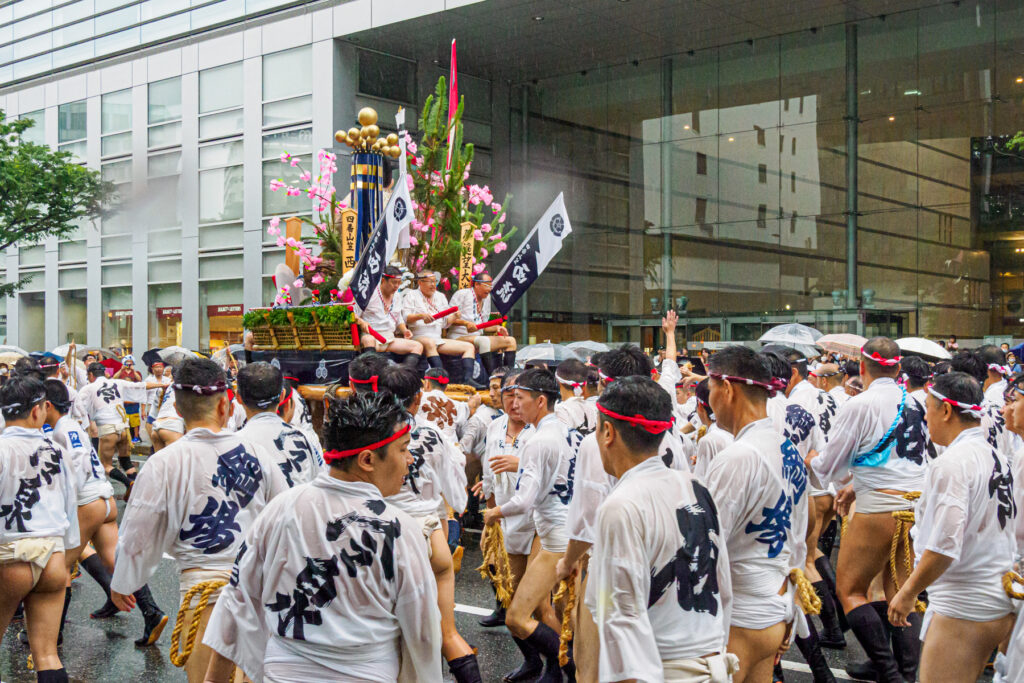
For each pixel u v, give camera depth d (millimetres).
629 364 5055
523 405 5930
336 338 9734
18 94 32438
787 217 24547
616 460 3414
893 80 23172
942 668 4523
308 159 25219
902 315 23125
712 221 25594
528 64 27188
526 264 11117
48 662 5523
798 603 4102
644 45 25609
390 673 3166
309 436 5102
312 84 25125
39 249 32250
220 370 4445
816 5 22547
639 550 3109
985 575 4453
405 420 3252
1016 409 4840
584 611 4168
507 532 6316
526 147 28531
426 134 13984
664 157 26297
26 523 5371
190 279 27781
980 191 22047
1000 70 21750
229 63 26812
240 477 4336
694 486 3383
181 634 4168
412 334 11594
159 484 4199
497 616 7598
